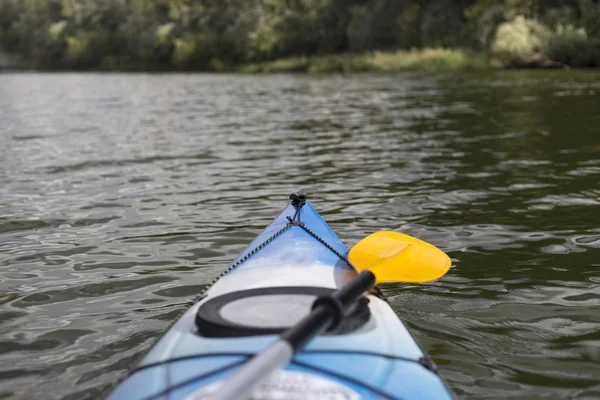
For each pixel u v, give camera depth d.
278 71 40.06
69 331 2.76
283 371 1.72
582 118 9.80
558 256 3.62
